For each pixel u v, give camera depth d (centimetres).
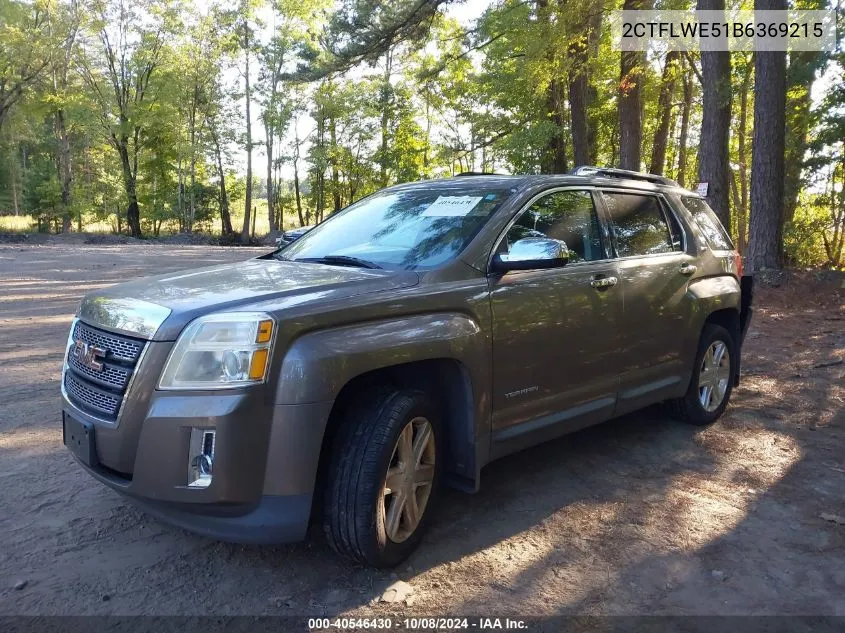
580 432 501
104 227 5344
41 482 388
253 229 4791
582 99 2044
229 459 257
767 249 1295
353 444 286
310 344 271
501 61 2411
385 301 298
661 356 457
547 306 367
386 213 415
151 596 280
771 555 325
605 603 283
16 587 283
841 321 981
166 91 3900
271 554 317
